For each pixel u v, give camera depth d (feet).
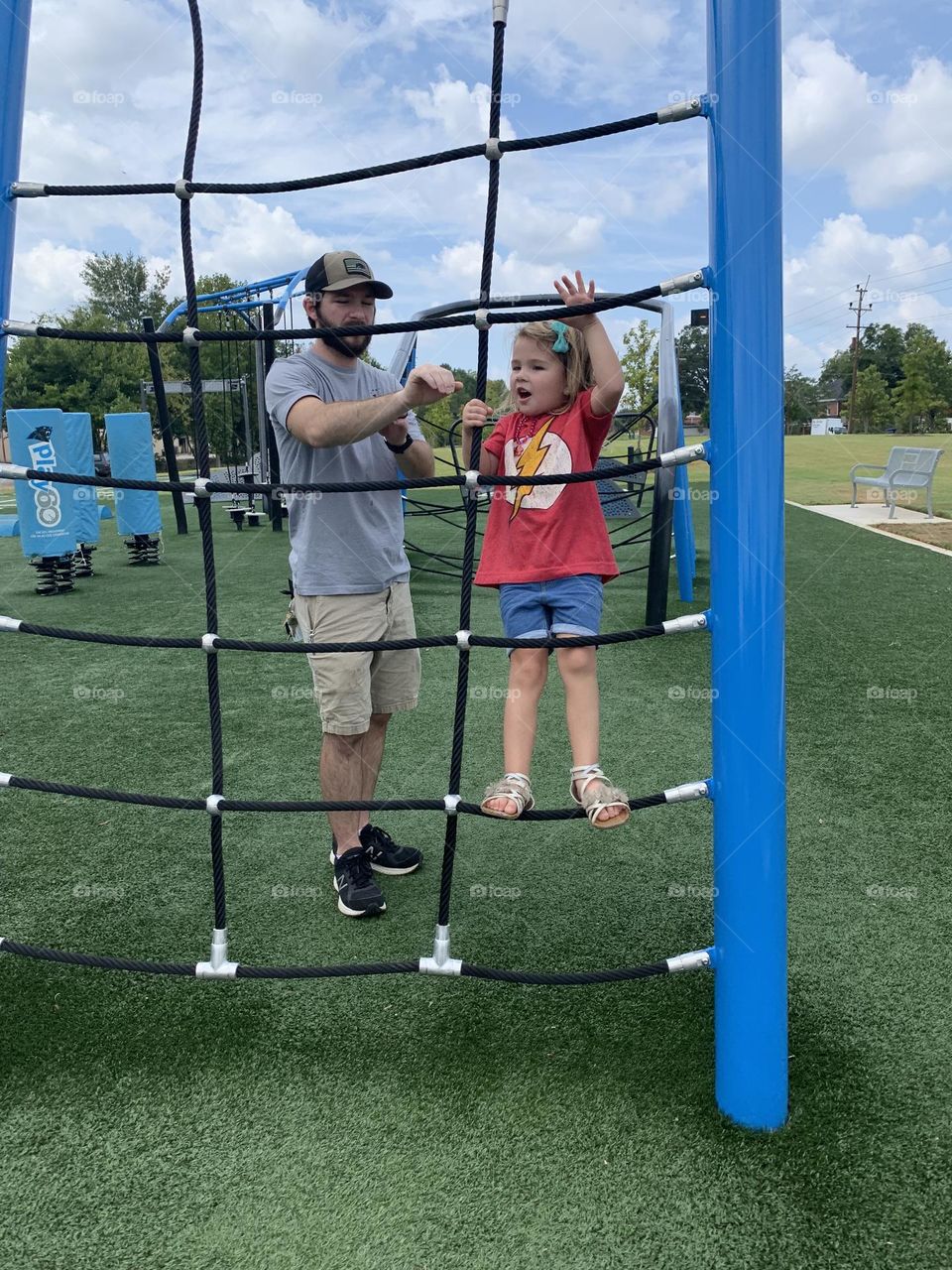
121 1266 5.18
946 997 7.47
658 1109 6.28
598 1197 5.57
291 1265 5.16
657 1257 5.15
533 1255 5.18
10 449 25.94
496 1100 6.41
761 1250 5.18
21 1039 7.16
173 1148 6.05
